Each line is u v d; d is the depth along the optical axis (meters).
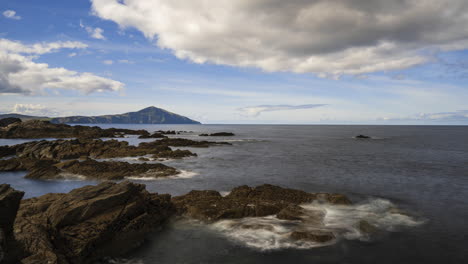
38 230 11.31
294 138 113.50
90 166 31.95
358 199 21.56
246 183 27.42
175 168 35.09
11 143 78.81
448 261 11.97
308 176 31.20
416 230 15.16
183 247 13.27
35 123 106.56
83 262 11.37
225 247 13.15
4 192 9.69
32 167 33.94
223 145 74.88
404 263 11.77
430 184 27.08
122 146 59.00
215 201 18.20
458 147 70.44
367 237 14.13
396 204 20.16
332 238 13.61
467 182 28.00
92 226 12.54
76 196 13.88
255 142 89.19
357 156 50.72
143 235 14.15
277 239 13.78
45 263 9.25
